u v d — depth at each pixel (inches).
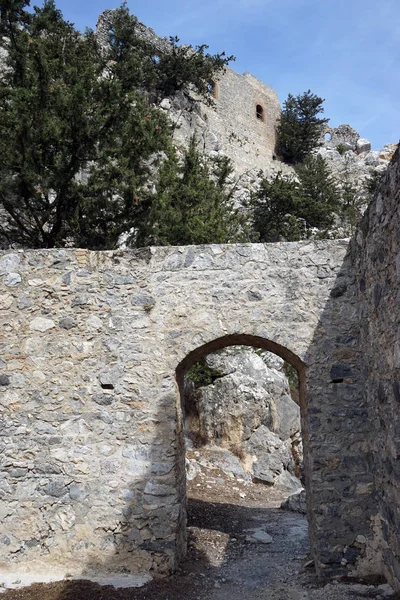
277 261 262.8
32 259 267.6
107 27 1037.8
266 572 252.7
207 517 355.9
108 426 252.1
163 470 246.8
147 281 264.4
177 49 1128.8
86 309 262.4
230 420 534.9
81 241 442.0
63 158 410.0
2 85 434.0
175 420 251.6
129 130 431.8
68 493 246.5
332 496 239.8
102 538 242.1
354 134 1690.5
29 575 234.1
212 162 823.7
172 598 215.0
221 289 260.8
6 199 408.2
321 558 233.3
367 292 235.9
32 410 254.1
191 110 1184.2
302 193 938.7
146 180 465.7
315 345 253.4
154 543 241.0
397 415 197.3
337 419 247.0
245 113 1385.3
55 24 502.6
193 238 484.7
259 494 464.8
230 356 581.6
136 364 256.7
